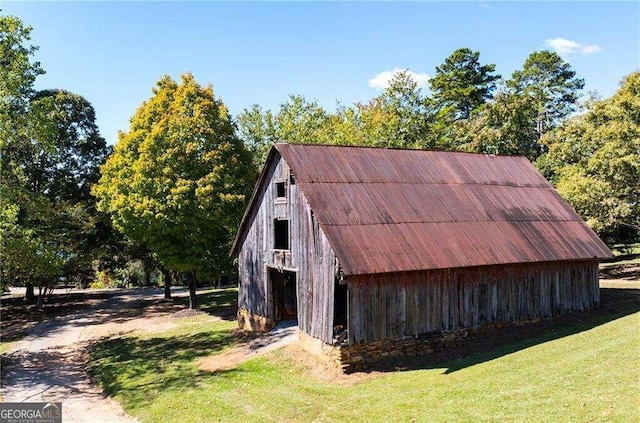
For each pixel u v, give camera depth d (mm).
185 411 13680
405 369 14938
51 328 28266
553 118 57500
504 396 11227
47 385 18031
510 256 17203
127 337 24969
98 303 36812
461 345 16641
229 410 13234
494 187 20344
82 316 31797
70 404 15703
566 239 19156
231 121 30969
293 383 14758
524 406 10430
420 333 16109
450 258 16047
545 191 21500
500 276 17812
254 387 14875
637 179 25656
